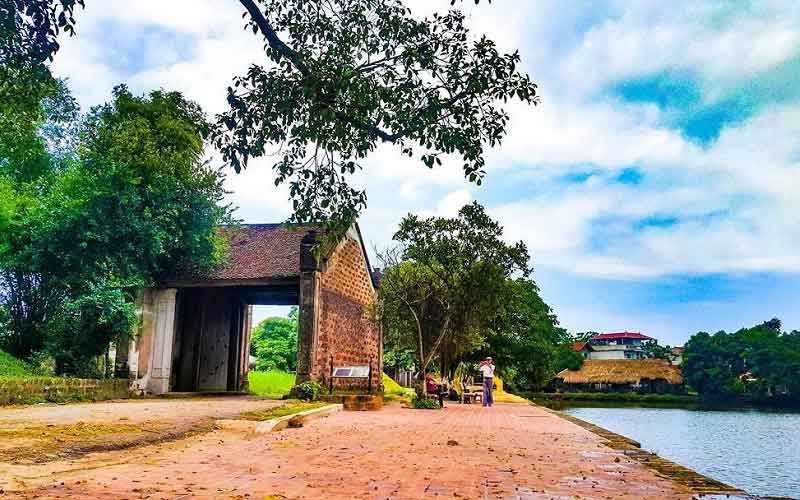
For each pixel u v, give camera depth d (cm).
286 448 852
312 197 737
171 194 2164
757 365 7250
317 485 556
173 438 923
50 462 650
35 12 684
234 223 2381
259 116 675
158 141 2050
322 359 2208
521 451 855
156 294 2320
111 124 2073
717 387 7494
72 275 1981
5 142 1978
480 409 2061
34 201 2025
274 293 3044
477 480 598
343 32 723
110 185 2002
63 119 2227
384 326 2508
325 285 2275
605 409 5238
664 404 6950
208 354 2800
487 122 681
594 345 11525
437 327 2359
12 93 847
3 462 618
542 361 4356
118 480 561
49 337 1962
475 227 2227
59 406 1510
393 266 2341
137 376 2234
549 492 538
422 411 1856
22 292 2072
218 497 488
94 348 2009
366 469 662
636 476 638
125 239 2080
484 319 2358
